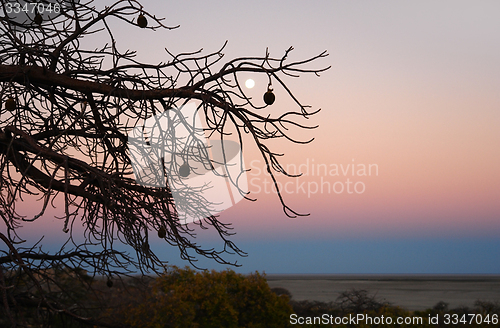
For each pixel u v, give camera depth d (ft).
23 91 12.94
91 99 12.68
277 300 55.93
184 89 11.80
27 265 11.33
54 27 14.29
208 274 54.03
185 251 13.71
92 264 16.60
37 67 12.51
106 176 10.62
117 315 30.22
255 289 55.06
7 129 10.69
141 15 12.02
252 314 55.01
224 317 51.39
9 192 12.26
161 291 50.47
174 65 12.44
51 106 14.44
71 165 12.98
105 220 13.61
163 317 45.24
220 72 10.78
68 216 7.86
